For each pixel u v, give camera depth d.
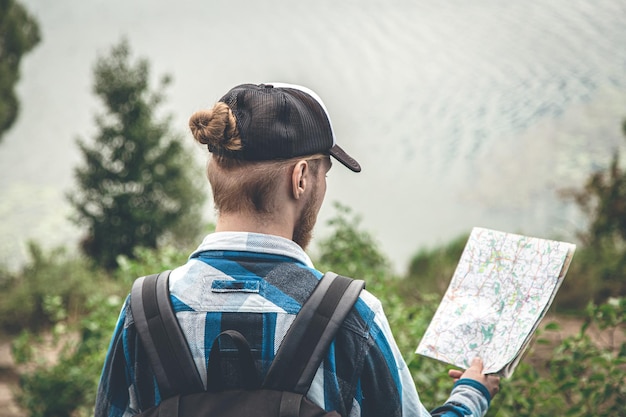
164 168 10.80
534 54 23.17
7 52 15.37
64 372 4.36
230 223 1.17
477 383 1.26
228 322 1.11
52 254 9.37
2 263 10.27
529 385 2.37
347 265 3.91
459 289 1.41
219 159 1.16
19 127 23.16
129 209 10.59
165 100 11.19
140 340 1.14
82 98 25.94
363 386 1.12
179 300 1.14
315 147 1.17
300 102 1.17
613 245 8.04
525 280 1.33
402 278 7.97
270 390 1.08
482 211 15.32
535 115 18.86
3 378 6.01
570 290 7.07
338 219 4.14
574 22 24.83
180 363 1.11
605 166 15.09
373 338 1.12
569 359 2.43
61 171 19.59
